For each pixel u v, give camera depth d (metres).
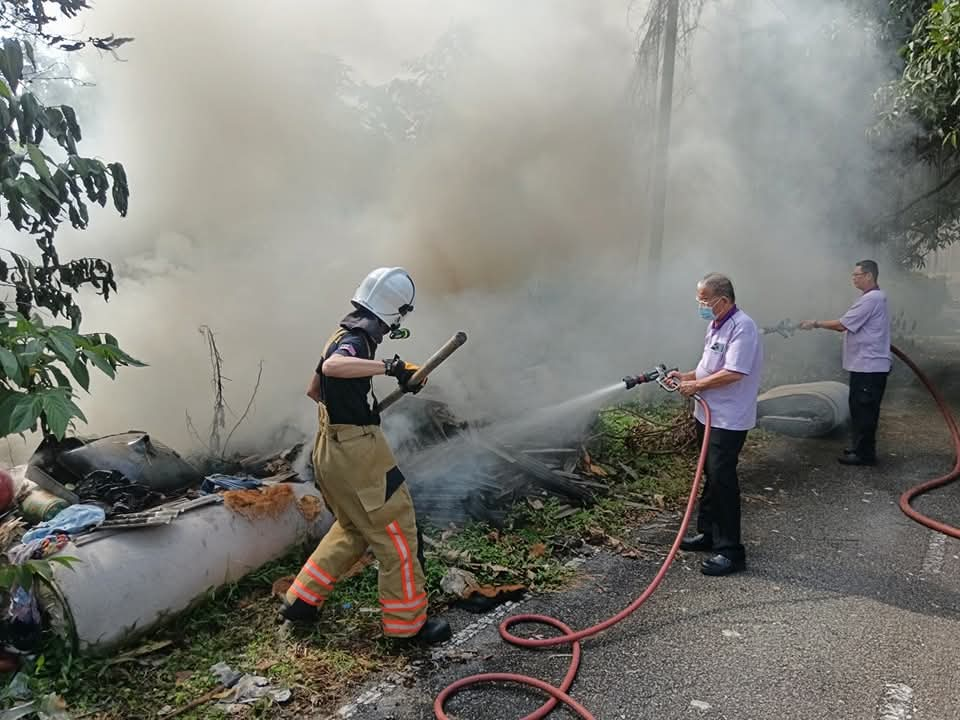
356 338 2.76
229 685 2.62
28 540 2.89
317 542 3.57
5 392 2.98
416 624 2.87
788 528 4.30
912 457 5.76
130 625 2.74
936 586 3.55
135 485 3.43
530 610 3.27
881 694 2.66
